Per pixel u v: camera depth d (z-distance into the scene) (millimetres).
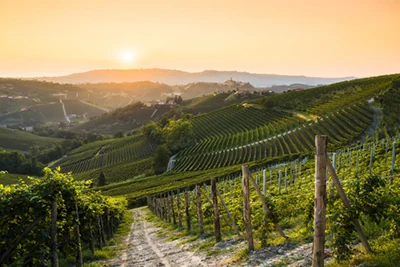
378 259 5445
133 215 40281
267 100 121125
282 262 7004
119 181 92438
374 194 6438
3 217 7793
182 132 109875
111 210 21016
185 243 12977
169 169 91062
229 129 114438
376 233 7180
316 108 96938
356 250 6188
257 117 117250
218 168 70312
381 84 102625
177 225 19984
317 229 5605
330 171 5949
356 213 6008
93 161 131750
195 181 55531
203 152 94750
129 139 152750
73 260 11914
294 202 11164
